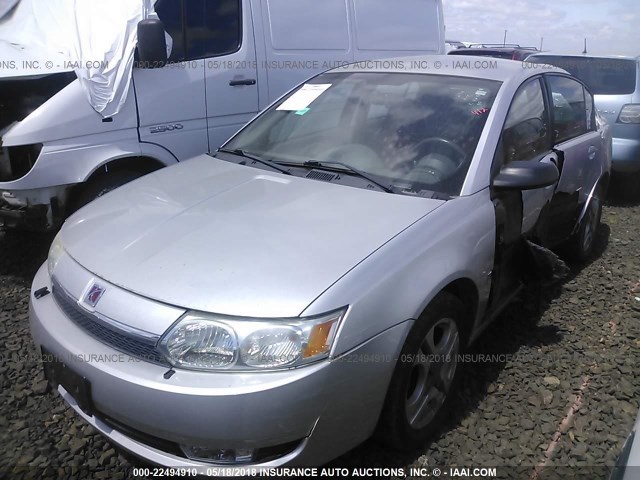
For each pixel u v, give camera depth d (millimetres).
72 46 4012
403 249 2430
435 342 2688
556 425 2852
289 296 2141
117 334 2223
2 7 4355
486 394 3068
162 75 4496
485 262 2891
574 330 3760
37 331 2539
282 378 2049
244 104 5160
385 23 6664
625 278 4617
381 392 2291
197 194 2920
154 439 2186
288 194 2857
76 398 2334
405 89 3504
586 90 4688
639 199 7059
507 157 3199
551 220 3896
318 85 3834
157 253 2400
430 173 2971
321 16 5824
